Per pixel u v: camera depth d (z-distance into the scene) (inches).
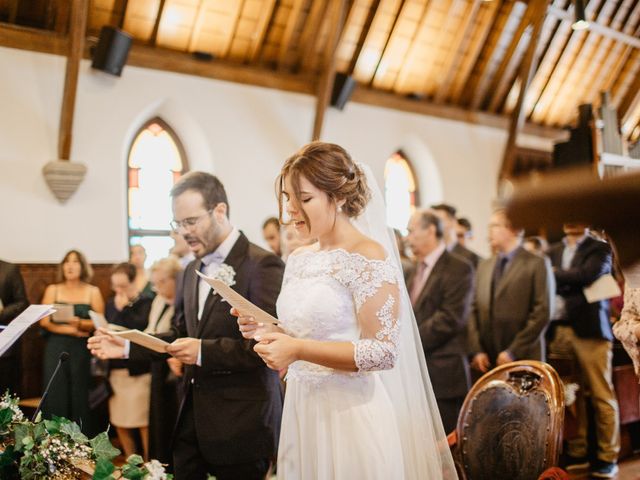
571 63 426.3
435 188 394.9
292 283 78.7
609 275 170.2
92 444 72.4
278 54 324.8
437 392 139.9
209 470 101.2
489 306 166.1
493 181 418.0
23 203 251.1
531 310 158.1
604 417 172.1
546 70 422.9
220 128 306.2
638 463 185.3
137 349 105.3
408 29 352.5
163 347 93.7
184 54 298.5
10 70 252.1
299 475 77.5
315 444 74.9
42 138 257.0
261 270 100.1
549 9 376.5
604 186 12.5
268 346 69.2
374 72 361.4
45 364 196.7
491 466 81.6
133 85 282.4
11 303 200.1
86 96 269.1
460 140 405.4
